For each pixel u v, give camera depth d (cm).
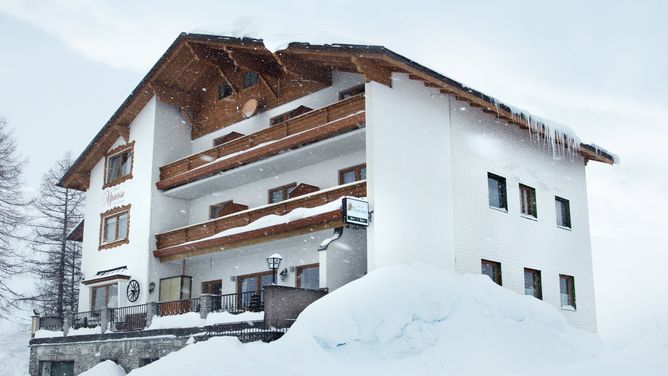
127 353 2283
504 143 2373
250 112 2595
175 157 2905
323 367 1359
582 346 1798
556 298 2461
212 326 1922
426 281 1717
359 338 1512
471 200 2180
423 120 2077
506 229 2298
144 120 2930
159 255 2714
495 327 1656
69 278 4469
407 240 1938
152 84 2825
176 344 2073
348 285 1631
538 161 2517
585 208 2723
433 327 1633
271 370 1269
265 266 2467
